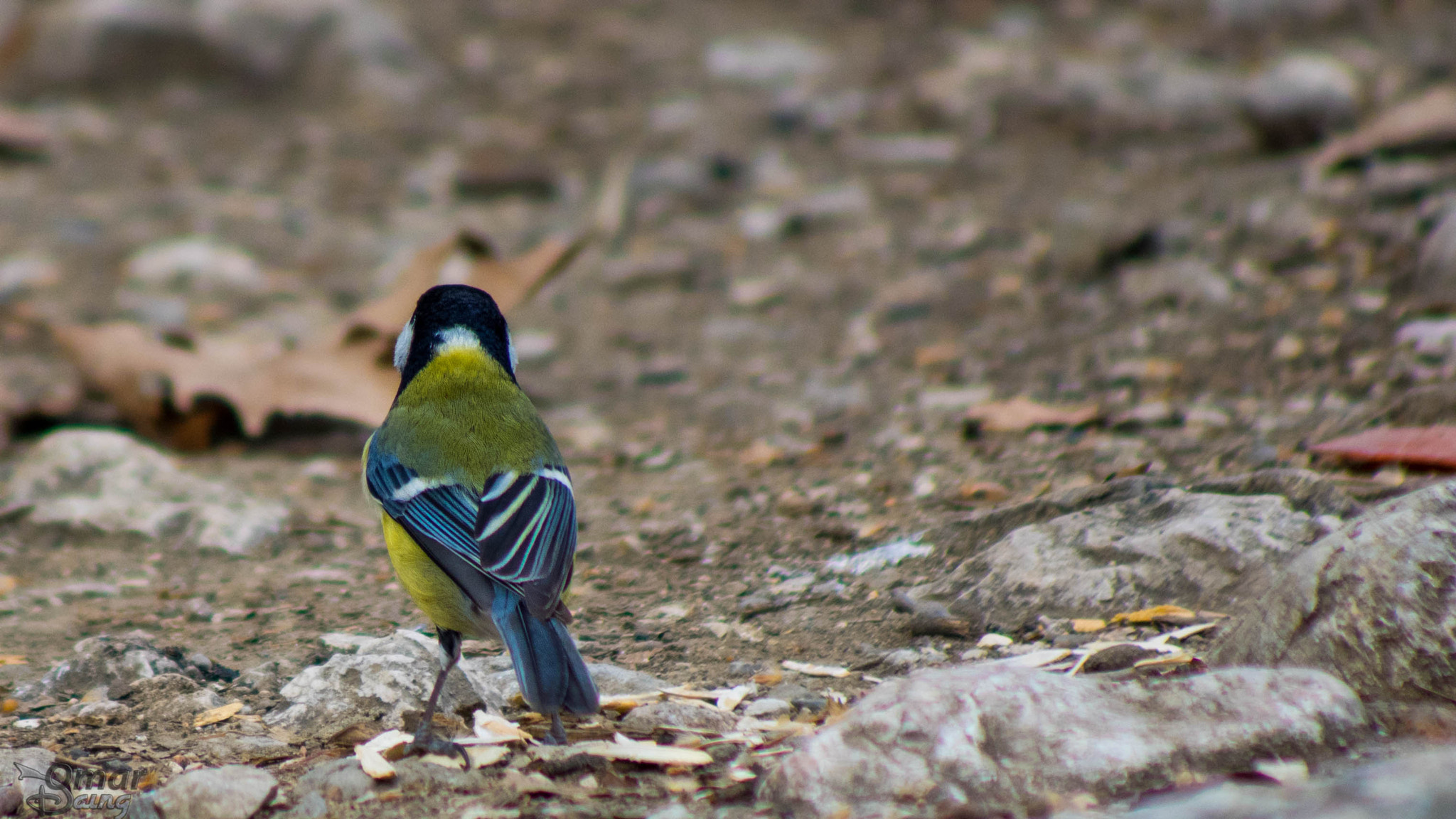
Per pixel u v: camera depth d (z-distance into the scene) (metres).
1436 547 5.16
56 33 24.48
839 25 27.84
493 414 6.57
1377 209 13.93
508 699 6.59
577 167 21.36
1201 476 8.93
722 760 5.55
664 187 20.02
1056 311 13.91
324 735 6.24
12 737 6.25
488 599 5.75
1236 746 4.64
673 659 7.14
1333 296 12.35
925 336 13.84
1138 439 10.11
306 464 11.48
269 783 5.26
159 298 16.34
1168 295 13.45
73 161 21.89
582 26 28.59
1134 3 26.94
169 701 6.61
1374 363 10.76
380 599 8.35
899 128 21.95
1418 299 11.74
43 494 9.99
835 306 15.26
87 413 12.52
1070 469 9.59
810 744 4.86
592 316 15.78
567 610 5.81
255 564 9.12
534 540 6.00
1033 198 17.86
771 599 7.91
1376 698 5.12
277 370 11.95
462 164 21.77
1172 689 4.93
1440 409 9.21
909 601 7.52
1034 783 4.62
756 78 24.84
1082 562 7.36
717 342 14.55
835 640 7.28
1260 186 15.81
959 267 15.73
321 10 25.00
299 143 23.06
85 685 6.90
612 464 11.12
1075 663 6.40
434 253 12.94
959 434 10.92
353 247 18.52
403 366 7.14
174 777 5.54
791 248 17.47
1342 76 17.58
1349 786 3.63
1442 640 5.04
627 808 5.05
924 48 25.83
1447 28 22.11
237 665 7.27
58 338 12.12
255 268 17.42
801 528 9.14
